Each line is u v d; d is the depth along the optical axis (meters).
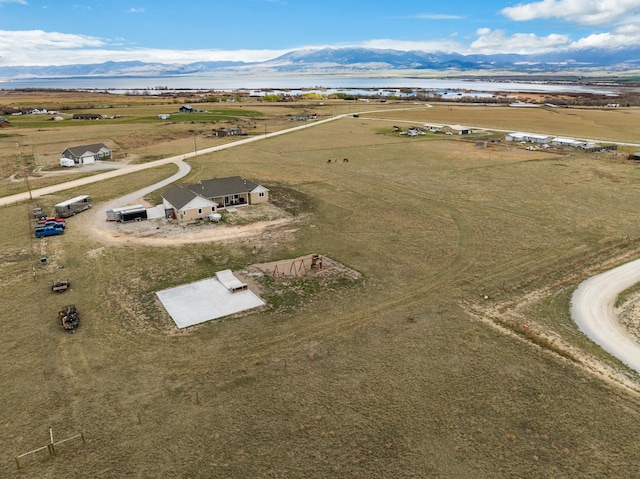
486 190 68.81
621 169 82.88
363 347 29.36
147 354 28.55
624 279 39.31
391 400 24.64
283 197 65.12
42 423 22.98
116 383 25.89
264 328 31.48
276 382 26.05
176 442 21.84
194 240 48.28
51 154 96.62
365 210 58.97
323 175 78.75
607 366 27.66
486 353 28.77
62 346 29.36
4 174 78.44
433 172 81.25
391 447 21.56
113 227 52.12
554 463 20.67
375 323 32.16
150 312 33.50
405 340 30.16
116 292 36.59
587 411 23.86
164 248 45.97
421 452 21.28
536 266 41.78
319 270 40.66
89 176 77.12
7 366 27.31
